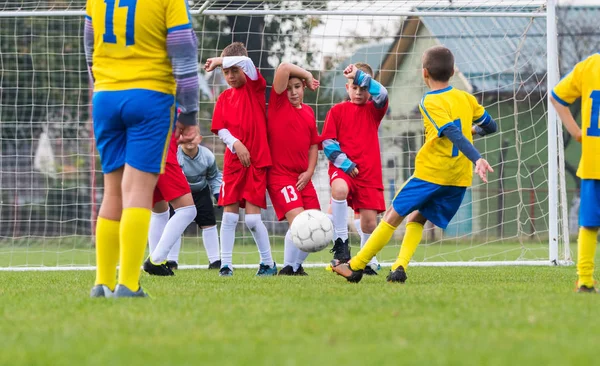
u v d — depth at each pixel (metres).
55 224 53.12
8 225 52.91
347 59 43.50
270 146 20.80
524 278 19.12
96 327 9.10
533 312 10.27
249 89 20.62
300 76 20.59
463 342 7.95
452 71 16.78
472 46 34.81
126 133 12.63
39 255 42.78
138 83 12.33
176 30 12.29
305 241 18.47
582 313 10.19
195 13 28.23
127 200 12.45
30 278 20.44
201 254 40.50
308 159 20.97
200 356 7.24
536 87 37.00
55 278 20.39
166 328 8.96
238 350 7.52
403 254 17.52
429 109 16.12
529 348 7.56
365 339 8.16
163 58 12.52
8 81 51.56
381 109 20.59
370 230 20.84
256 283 16.75
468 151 15.30
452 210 16.73
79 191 52.91
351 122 20.67
